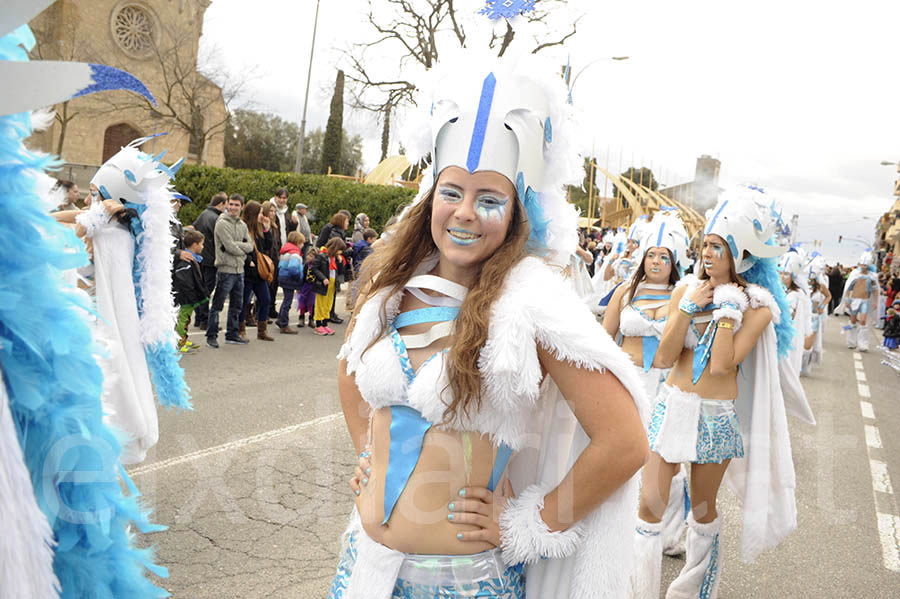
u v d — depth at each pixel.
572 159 1.57
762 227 2.94
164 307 3.49
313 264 9.44
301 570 2.95
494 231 1.48
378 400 1.55
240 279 8.01
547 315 1.38
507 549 1.46
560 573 1.50
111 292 3.30
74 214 3.33
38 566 1.15
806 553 3.70
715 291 2.97
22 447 1.23
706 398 2.93
